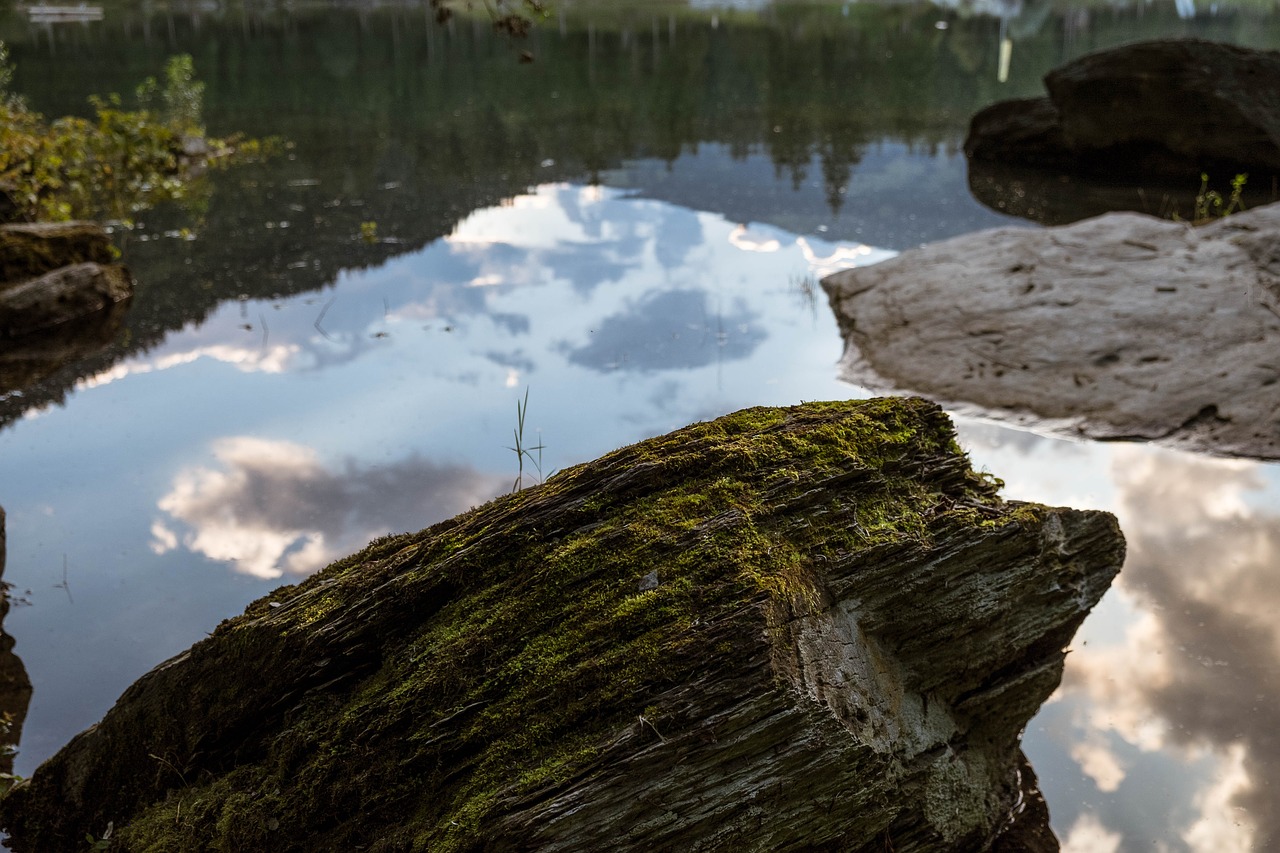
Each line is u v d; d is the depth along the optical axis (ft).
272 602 8.87
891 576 8.39
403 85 51.52
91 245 23.79
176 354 19.80
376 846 7.37
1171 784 9.53
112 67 56.54
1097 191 32.53
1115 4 89.15
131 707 8.92
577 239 26.58
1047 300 19.92
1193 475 15.01
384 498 14.33
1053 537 9.20
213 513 14.12
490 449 15.61
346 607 8.40
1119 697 10.64
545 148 37.04
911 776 8.21
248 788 8.15
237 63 58.75
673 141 38.06
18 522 14.03
